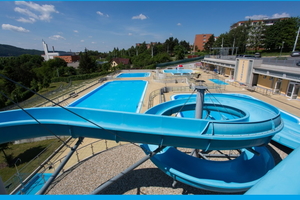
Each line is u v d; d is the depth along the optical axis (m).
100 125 6.50
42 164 10.81
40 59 96.19
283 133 11.30
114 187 8.35
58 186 8.66
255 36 63.12
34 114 6.59
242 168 8.73
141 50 103.88
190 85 29.06
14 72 43.81
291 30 49.62
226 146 6.77
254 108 9.91
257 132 6.77
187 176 7.11
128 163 10.11
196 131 6.62
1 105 23.20
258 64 26.14
